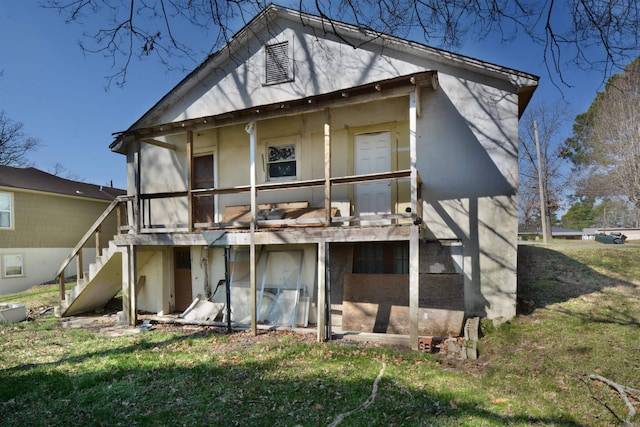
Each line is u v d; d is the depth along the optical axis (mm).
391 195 7582
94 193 18375
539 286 8039
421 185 7098
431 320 6434
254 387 4270
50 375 4758
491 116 6938
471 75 7090
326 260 6391
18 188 14414
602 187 24953
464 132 7078
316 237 6398
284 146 8586
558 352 5141
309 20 8305
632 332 5617
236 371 4809
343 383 4336
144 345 6180
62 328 7773
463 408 3660
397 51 7695
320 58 8414
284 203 8109
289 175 8484
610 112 19109
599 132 21047
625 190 20391
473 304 6859
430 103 7312
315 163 8195
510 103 6820
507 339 5801
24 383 4484
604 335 5590
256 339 6508
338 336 6438
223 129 9148
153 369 4949
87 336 6918
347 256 7766
